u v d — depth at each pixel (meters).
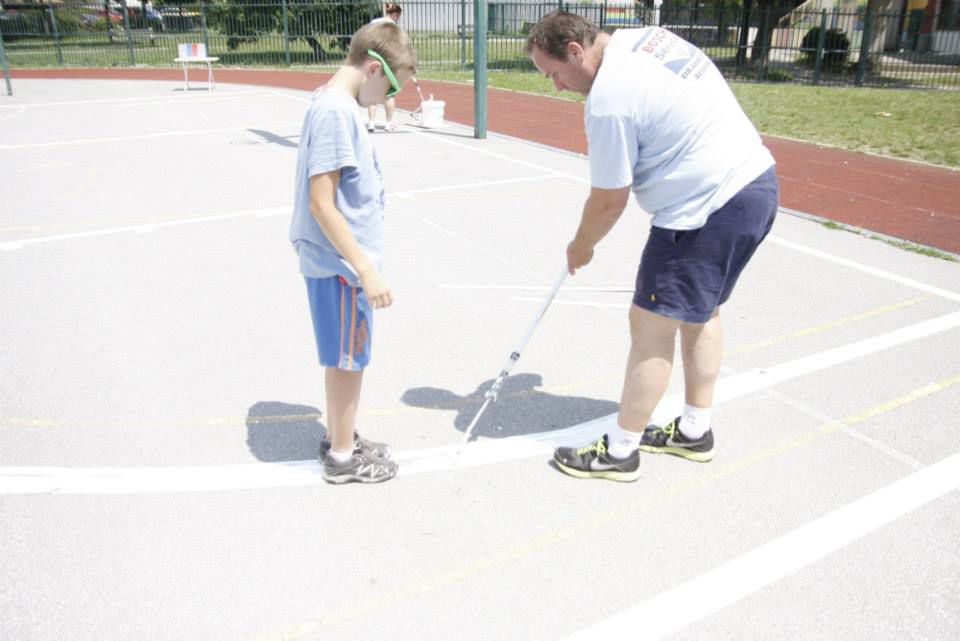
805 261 6.13
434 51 26.38
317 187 2.62
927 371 4.24
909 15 23.45
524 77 20.53
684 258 2.82
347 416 3.05
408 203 7.65
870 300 5.30
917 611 2.54
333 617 2.49
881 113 14.67
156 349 4.39
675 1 25.91
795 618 2.51
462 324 4.80
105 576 2.64
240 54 26.05
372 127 11.80
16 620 2.44
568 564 2.75
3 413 3.67
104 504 3.03
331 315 2.85
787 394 3.98
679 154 2.72
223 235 6.51
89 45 28.88
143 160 9.52
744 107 15.55
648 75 2.67
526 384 4.07
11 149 10.17
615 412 3.81
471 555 2.79
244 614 2.49
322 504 3.06
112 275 5.55
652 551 2.82
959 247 6.61
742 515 3.03
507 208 7.52
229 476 3.23
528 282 5.55
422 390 3.99
